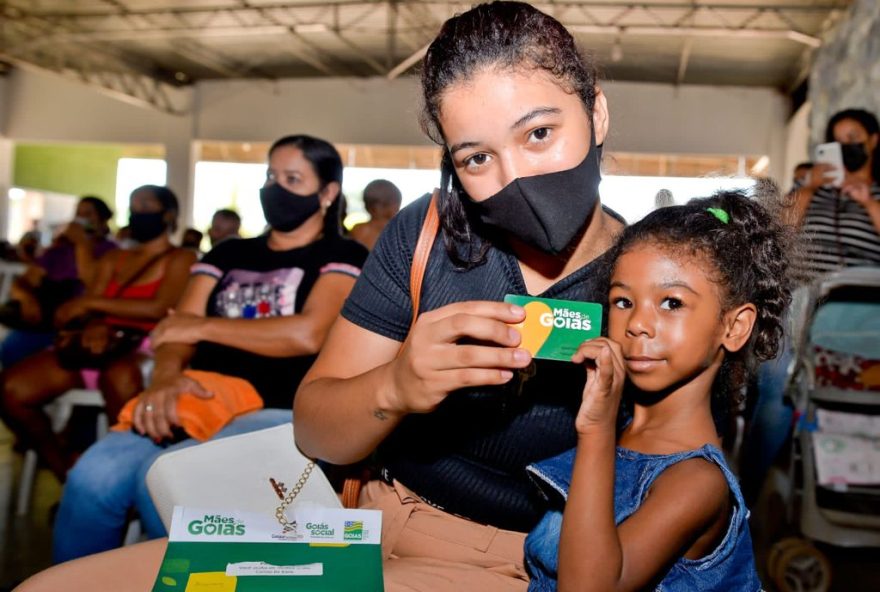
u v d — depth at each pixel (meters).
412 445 1.43
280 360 2.56
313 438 1.44
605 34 10.87
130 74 13.75
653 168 13.20
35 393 3.63
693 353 1.23
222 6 11.02
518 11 1.21
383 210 5.57
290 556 1.27
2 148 15.01
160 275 3.88
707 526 1.18
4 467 4.57
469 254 1.36
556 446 1.36
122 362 3.57
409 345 1.17
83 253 4.82
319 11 11.16
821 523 3.23
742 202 1.35
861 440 3.24
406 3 10.52
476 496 1.42
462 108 1.19
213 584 1.24
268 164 2.67
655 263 1.23
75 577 1.36
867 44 6.35
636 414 1.35
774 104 12.54
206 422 2.27
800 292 1.54
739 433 3.75
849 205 3.57
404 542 1.47
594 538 1.07
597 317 1.16
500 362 1.11
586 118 1.23
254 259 2.70
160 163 16.58
